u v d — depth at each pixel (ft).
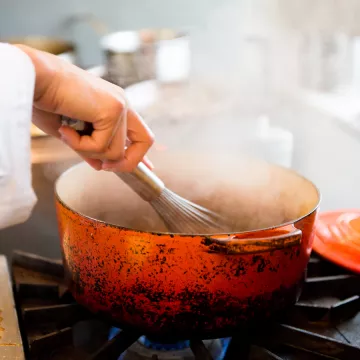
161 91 5.36
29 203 2.42
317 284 2.92
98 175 3.07
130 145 2.62
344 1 5.08
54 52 5.81
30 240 3.90
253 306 2.48
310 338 2.60
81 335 2.88
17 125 2.29
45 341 2.61
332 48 5.78
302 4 5.54
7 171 2.31
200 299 2.43
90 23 6.64
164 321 2.47
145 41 5.61
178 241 2.37
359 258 3.00
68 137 2.45
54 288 2.91
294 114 5.49
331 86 5.96
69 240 2.58
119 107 2.40
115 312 2.52
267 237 2.38
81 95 2.37
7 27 6.54
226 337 2.63
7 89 2.25
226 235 2.37
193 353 2.63
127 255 2.42
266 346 2.65
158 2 6.60
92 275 2.53
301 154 4.94
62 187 2.80
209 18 6.53
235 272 2.42
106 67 5.47
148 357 2.72
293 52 5.98
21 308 2.83
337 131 4.91
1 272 2.99
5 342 2.54
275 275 2.48
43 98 2.39
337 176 4.61
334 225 3.21
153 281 2.42
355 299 2.83
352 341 2.69
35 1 6.49
